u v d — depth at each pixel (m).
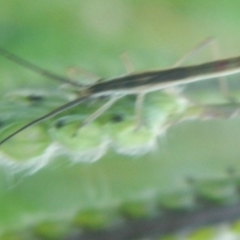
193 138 0.07
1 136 0.07
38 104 0.07
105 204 0.07
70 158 0.07
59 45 0.08
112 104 0.07
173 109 0.07
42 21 0.08
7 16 0.08
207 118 0.07
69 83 0.07
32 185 0.07
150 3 0.08
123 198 0.07
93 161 0.07
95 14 0.08
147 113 0.07
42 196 0.07
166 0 0.08
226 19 0.08
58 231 0.07
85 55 0.08
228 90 0.07
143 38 0.08
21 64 0.08
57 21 0.08
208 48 0.08
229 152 0.08
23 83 0.07
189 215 0.07
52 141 0.07
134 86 0.07
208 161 0.07
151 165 0.07
